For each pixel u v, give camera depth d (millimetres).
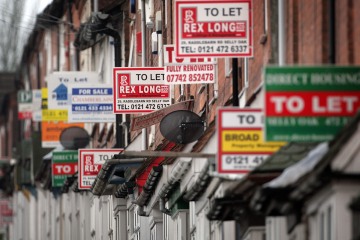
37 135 97312
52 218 93125
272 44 34969
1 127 152000
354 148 24531
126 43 65625
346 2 28984
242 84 39344
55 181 73750
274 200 26688
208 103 44875
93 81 68125
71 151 73625
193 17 36219
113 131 67875
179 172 41500
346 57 28984
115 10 66125
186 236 45250
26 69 119062
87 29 67000
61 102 69188
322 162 24922
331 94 27078
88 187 60344
